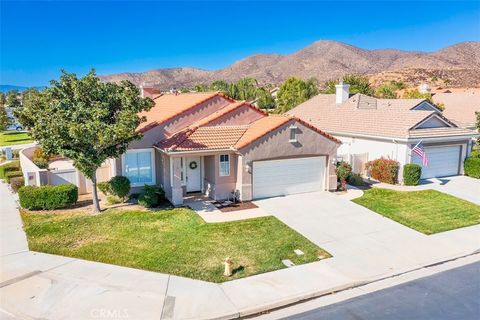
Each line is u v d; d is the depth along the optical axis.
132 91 17.30
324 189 22.02
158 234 15.20
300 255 13.59
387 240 15.11
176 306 10.30
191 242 14.52
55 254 13.41
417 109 29.06
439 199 20.66
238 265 12.74
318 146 21.23
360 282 11.80
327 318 9.93
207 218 17.20
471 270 12.71
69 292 10.94
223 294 10.95
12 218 17.00
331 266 12.81
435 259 13.51
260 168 20.19
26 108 17.39
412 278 12.16
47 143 15.90
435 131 24.97
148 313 9.94
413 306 10.48
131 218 16.86
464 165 26.33
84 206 18.72
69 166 27.52
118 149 17.19
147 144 20.61
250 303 10.48
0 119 60.56
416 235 15.67
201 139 19.77
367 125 27.38
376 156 25.92
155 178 21.11
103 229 15.63
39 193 17.81
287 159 20.73
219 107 22.53
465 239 15.34
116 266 12.57
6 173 24.45
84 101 16.69
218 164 19.81
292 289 11.26
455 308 10.34
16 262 12.77
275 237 15.12
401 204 19.70
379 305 10.55
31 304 10.32
